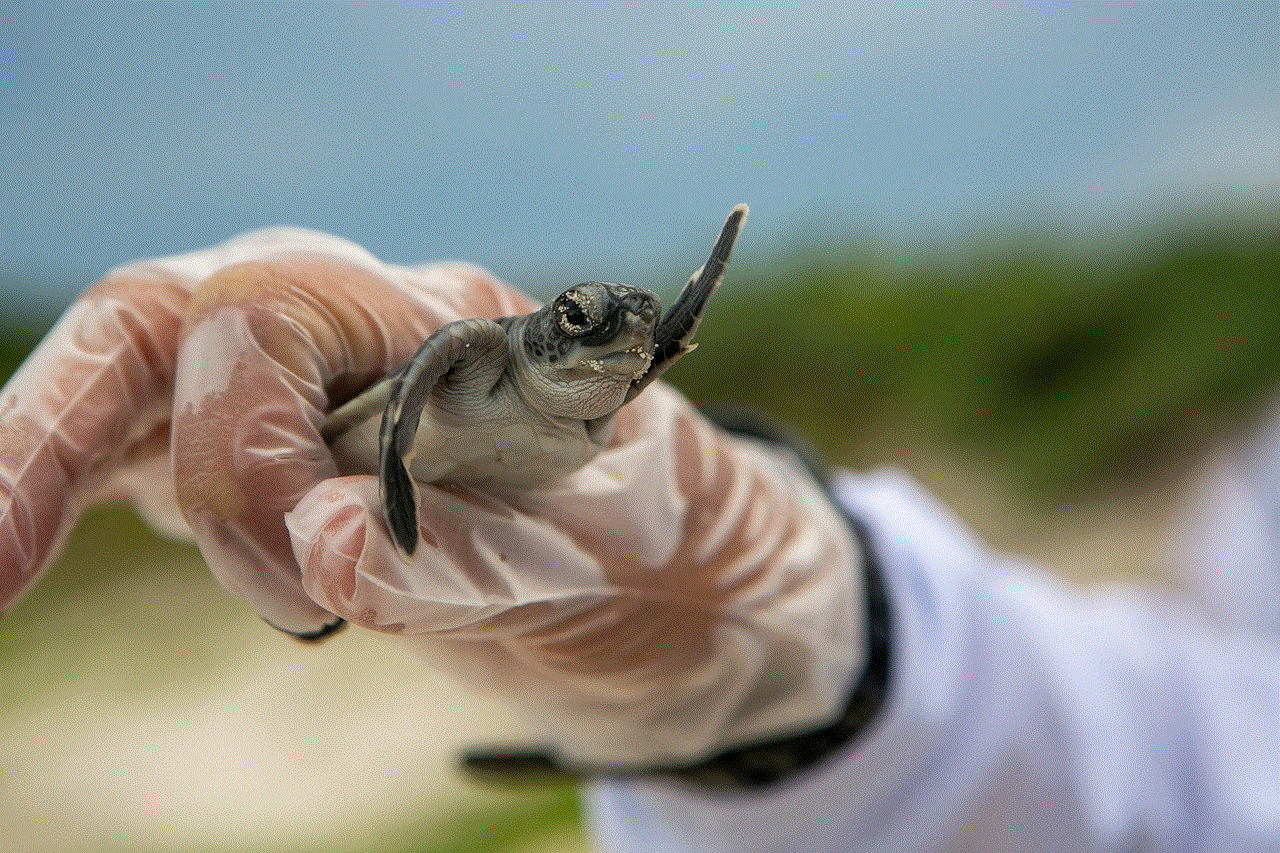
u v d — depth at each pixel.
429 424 0.54
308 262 0.55
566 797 1.62
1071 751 0.64
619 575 0.57
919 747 0.62
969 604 0.65
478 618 0.54
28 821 1.76
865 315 3.78
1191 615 0.86
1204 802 0.66
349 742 1.98
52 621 2.59
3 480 0.54
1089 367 3.29
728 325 3.84
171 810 1.80
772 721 0.61
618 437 0.57
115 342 0.55
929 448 3.36
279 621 0.54
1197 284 3.21
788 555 0.59
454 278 0.57
